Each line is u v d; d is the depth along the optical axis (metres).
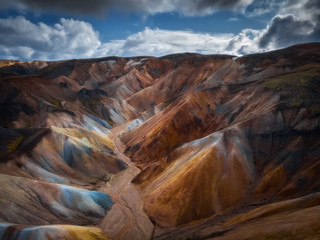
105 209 63.09
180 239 49.28
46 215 51.94
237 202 62.41
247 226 43.44
